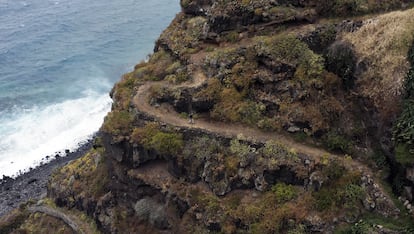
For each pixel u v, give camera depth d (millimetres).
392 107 32031
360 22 37375
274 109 37344
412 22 34156
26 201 58906
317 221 31422
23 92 91188
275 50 38156
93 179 47312
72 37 113625
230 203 34969
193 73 41812
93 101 87500
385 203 30891
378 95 33188
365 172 32531
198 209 35969
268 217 32750
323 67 36531
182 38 46406
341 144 34250
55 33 115812
